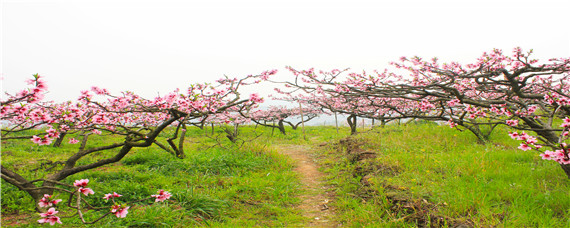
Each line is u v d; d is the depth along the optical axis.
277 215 5.62
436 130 11.34
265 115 24.78
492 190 5.12
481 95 9.17
